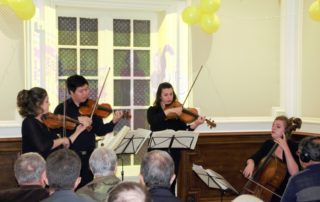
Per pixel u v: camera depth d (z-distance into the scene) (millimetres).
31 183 2230
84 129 3670
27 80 4703
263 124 5574
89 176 3797
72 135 3562
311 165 2484
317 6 4480
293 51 5586
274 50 5633
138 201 1358
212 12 4594
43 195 2133
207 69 5387
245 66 5539
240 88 5527
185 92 5266
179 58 5250
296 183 2467
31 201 2098
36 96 3396
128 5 5031
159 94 4195
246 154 5395
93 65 5156
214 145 5285
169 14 5180
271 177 3432
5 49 4664
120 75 5246
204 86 5379
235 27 5488
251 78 5566
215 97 5430
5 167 4547
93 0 4910
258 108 5598
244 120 5500
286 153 3393
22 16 4062
